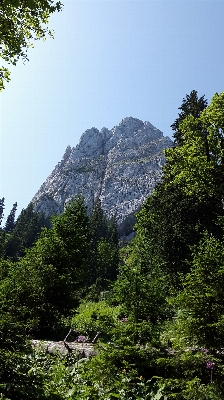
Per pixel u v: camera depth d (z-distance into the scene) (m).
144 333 8.38
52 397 4.87
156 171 167.12
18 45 8.54
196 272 8.14
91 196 169.25
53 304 15.12
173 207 28.02
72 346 9.63
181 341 7.72
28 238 76.00
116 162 188.75
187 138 24.31
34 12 8.44
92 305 28.81
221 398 5.62
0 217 116.38
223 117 20.73
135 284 10.25
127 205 146.00
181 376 6.57
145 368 6.84
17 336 4.74
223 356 7.09
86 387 6.04
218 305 7.68
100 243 64.38
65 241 18.56
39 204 166.62
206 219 26.06
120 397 5.66
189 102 32.25
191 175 22.42
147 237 28.03
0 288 14.64
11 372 4.47
